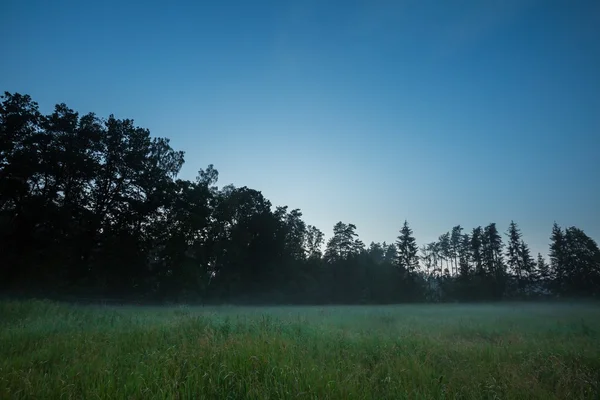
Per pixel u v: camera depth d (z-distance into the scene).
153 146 50.50
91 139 44.62
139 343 8.64
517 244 96.06
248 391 5.34
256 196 73.50
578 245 87.56
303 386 5.49
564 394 6.01
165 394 5.23
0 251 35.91
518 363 7.88
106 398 5.16
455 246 105.62
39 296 34.75
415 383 6.20
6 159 38.44
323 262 86.44
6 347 8.09
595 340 10.92
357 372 6.33
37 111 41.09
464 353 8.55
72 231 40.84
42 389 5.36
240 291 62.44
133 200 46.53
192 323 11.09
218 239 62.97
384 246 124.44
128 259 44.59
